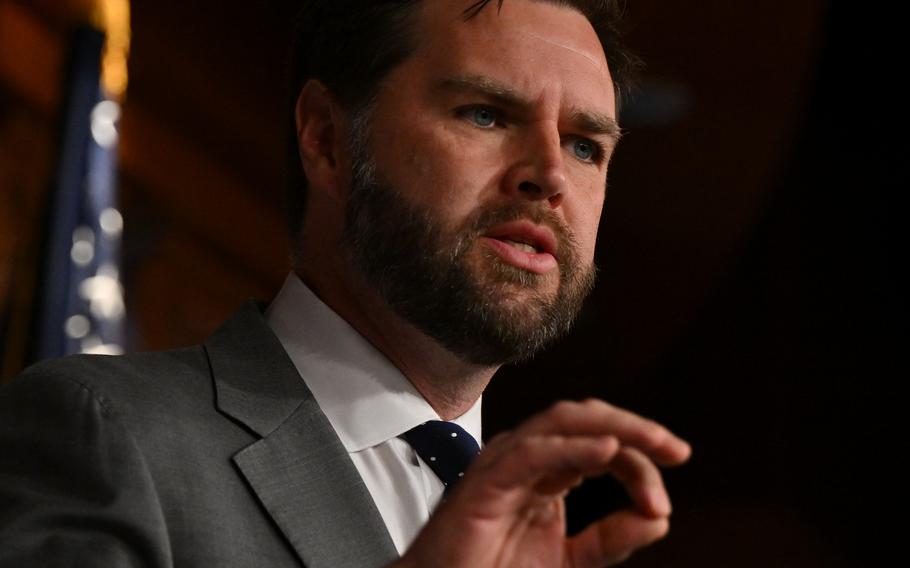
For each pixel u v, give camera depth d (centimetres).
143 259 1205
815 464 1639
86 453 432
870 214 1617
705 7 1441
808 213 1647
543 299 515
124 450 435
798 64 1506
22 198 1025
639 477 358
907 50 1522
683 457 344
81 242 820
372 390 519
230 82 1322
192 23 1295
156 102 1259
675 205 1653
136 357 494
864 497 1611
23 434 443
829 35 1488
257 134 1336
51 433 440
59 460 432
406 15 546
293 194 584
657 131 1569
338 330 530
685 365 1725
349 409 513
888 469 1608
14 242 986
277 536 452
